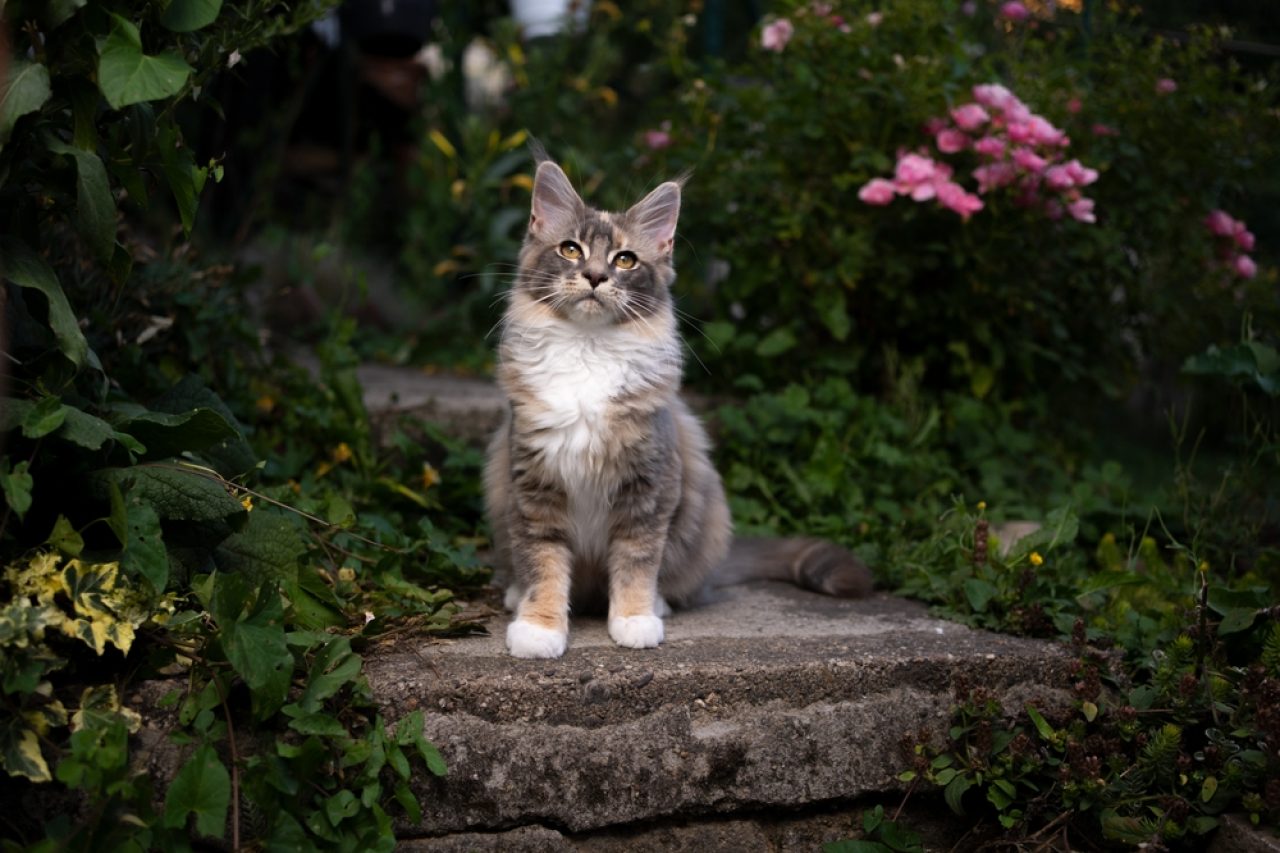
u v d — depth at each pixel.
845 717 3.04
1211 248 5.59
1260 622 3.27
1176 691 3.15
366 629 3.00
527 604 3.25
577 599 3.68
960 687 3.12
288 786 2.53
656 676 2.92
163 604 2.63
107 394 3.11
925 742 3.05
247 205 7.65
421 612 3.24
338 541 3.61
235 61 3.01
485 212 7.43
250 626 2.57
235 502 2.78
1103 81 5.55
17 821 2.52
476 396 5.32
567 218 3.62
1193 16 6.21
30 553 2.58
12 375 2.76
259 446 4.22
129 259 2.70
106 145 2.76
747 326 5.80
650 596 3.37
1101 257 5.48
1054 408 5.79
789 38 5.50
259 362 4.86
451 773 2.76
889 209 5.32
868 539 4.54
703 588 3.88
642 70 7.55
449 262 7.70
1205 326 5.60
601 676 2.89
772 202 5.52
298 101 7.79
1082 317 5.64
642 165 6.18
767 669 3.00
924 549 4.16
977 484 5.16
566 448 3.33
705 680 2.96
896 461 4.80
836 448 4.84
